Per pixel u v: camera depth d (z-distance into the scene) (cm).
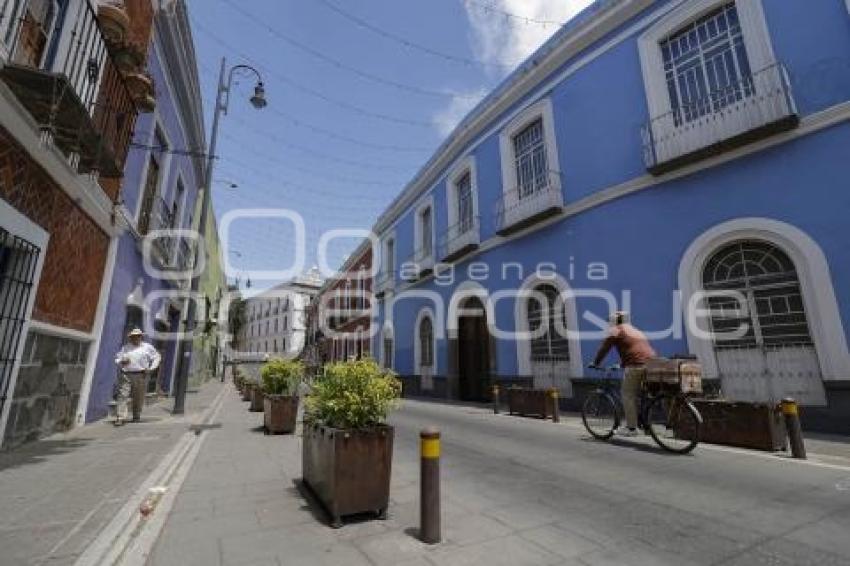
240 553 287
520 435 768
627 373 654
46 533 298
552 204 1203
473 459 575
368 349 2761
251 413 1123
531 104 1362
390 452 362
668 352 919
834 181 727
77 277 708
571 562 277
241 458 574
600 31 1150
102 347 834
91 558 262
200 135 1509
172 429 796
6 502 359
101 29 598
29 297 548
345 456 342
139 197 967
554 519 352
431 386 1914
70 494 385
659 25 1015
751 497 400
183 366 1044
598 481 461
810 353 740
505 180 1439
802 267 751
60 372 678
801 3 792
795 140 779
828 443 633
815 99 760
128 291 988
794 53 793
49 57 552
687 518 350
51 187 595
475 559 281
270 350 6425
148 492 400
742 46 882
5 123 472
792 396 749
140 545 294
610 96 1112
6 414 526
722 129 855
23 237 520
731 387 821
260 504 387
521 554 288
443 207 1864
